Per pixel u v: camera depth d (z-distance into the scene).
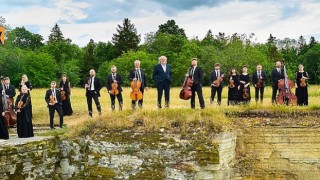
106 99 28.08
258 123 15.58
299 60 76.88
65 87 20.30
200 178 14.13
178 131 14.84
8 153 13.76
